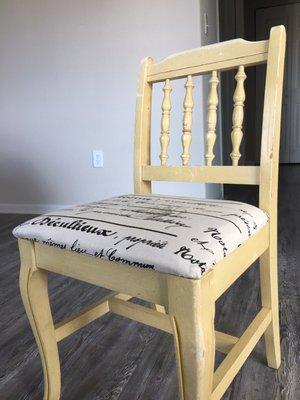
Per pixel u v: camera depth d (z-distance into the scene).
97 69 2.10
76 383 0.83
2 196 2.53
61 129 2.28
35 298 0.67
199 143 1.89
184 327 0.46
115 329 1.05
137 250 0.48
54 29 2.13
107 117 2.16
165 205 0.66
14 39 2.22
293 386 0.78
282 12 4.29
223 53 0.77
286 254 1.54
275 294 0.78
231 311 1.11
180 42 1.90
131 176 2.21
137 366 0.88
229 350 0.73
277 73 0.68
